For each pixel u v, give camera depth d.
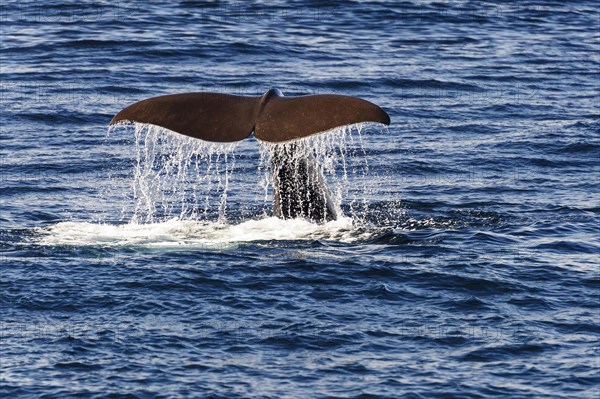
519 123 73.81
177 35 100.31
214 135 37.81
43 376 30.22
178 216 49.84
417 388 29.95
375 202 52.06
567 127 72.19
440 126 72.75
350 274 38.62
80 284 37.25
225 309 35.28
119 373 30.48
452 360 31.78
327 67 90.56
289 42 99.62
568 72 92.75
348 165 61.72
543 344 32.94
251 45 97.25
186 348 32.25
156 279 37.72
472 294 37.19
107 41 96.56
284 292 36.84
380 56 95.75
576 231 46.06
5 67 87.69
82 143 66.75
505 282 38.31
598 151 65.25
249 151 65.00
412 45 101.19
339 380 30.34
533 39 106.38
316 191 43.66
